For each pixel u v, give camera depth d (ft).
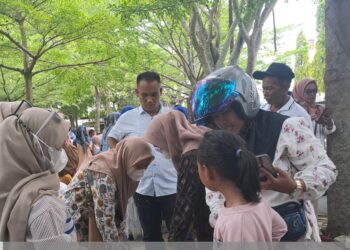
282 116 7.05
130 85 62.59
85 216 9.11
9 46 37.40
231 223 5.61
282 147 6.76
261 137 6.92
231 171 5.65
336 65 15.05
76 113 91.66
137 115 13.37
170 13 21.94
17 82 52.95
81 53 38.14
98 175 8.64
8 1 29.99
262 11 25.35
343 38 14.44
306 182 6.42
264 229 5.62
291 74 13.23
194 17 28.35
